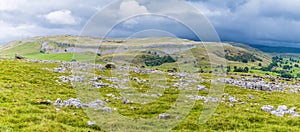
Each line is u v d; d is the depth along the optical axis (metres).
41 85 33.84
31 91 29.88
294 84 56.81
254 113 26.75
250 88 43.56
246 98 35.03
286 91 43.91
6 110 21.64
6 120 19.48
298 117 25.39
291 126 23.20
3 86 30.19
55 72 44.16
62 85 35.06
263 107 28.83
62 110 23.67
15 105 23.28
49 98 27.81
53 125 19.31
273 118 25.25
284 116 26.17
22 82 33.75
